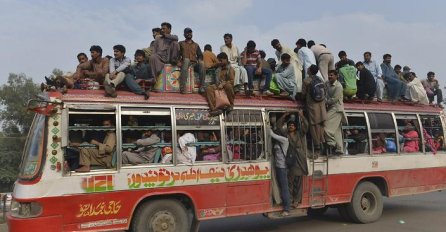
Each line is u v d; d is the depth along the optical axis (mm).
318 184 8289
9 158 43156
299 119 8234
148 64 7617
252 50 8461
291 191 7953
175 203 6738
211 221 10047
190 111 7066
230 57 9367
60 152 5898
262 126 7766
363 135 9094
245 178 7406
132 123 6680
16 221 5613
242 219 10242
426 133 10188
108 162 6309
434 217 9625
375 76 10477
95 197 6059
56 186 5801
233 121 7465
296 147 7859
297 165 7816
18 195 5754
